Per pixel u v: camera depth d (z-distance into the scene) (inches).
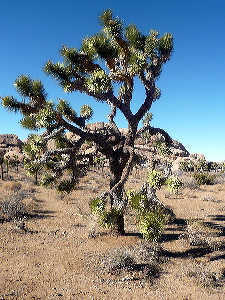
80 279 250.7
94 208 278.1
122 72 312.5
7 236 376.5
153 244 329.1
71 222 464.8
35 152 312.7
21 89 304.7
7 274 256.8
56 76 302.4
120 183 303.3
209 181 1037.2
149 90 350.6
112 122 388.5
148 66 345.4
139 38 323.3
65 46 302.4
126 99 340.8
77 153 346.9
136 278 255.0
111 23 302.2
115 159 360.5
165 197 714.2
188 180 951.6
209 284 243.8
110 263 277.0
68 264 284.7
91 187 887.7
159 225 261.7
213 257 309.6
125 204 289.1
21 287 230.4
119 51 319.3
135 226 427.2
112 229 378.3
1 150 2440.9
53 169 337.7
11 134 2748.5
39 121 290.5
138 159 375.9
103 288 233.8
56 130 315.3
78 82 303.9
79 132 329.7
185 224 448.8
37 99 311.6
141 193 284.4
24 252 318.7
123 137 371.2
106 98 319.9
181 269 276.7
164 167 312.8
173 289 234.5
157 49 337.4
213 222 467.8
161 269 277.0
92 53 299.3
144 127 374.9
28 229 412.2
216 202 663.8
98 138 346.9
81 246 341.7
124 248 320.8
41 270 269.1
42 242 357.4
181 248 335.9
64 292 224.4
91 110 393.1
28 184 940.0
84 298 215.0
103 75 269.4
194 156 2925.7
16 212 483.8
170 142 382.3
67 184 349.1
